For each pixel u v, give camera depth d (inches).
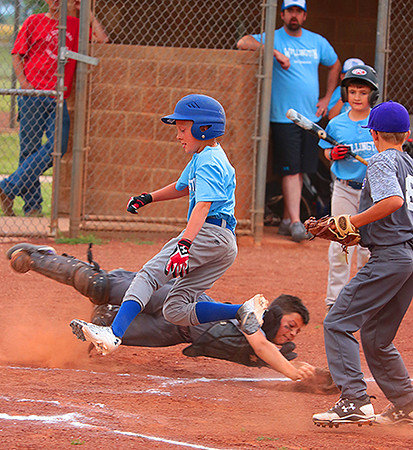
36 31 1425.9
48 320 885.2
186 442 498.6
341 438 540.7
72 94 1456.7
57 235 1387.8
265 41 1416.1
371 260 571.8
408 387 586.6
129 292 649.0
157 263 660.7
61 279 732.7
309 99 1493.6
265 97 1424.7
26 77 1448.1
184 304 670.5
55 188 1375.5
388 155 566.3
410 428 584.7
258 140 1441.9
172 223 1470.2
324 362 785.6
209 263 665.6
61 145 1385.3
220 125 647.1
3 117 2765.7
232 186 662.5
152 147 1434.5
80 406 569.6
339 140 892.6
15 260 746.8
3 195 1508.4
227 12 1737.2
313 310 1013.8
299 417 599.2
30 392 600.4
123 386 653.3
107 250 1325.0
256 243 1462.8
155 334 722.2
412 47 1829.5
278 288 1124.5
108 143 1432.1
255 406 622.8
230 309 660.1
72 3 1444.4
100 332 613.6
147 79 1421.0
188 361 781.9
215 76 1433.3
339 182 903.7
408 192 569.0
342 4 1820.9
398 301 577.6
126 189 1443.2
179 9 1717.5
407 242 563.5
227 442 506.3
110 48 1409.9
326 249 1466.5
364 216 552.4
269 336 694.5
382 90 1385.3
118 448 471.2
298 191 1505.9
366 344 588.7
